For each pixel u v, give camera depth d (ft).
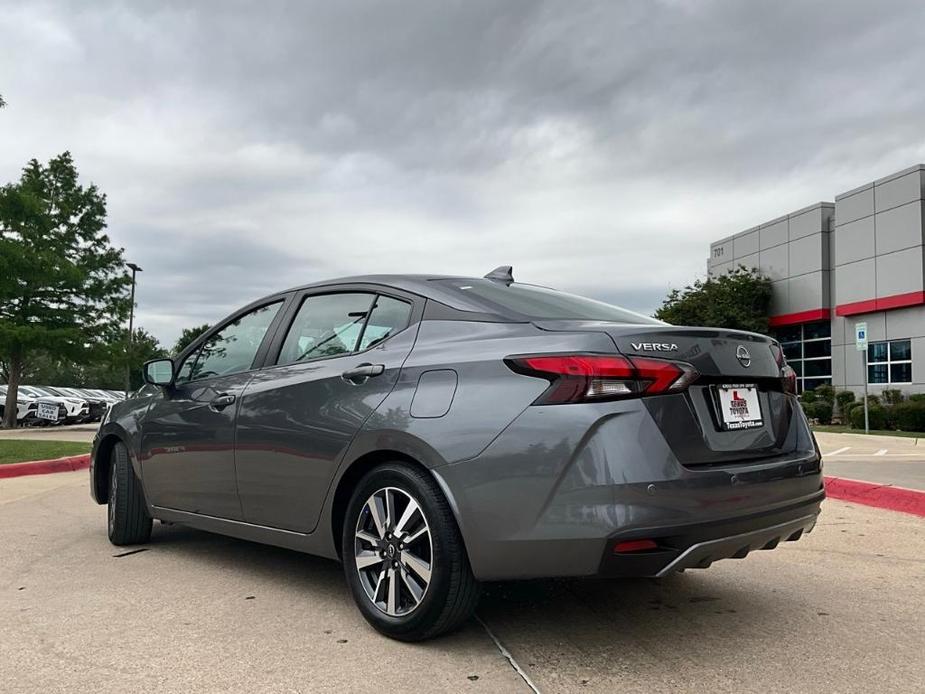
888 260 74.43
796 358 88.79
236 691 9.02
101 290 76.64
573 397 9.41
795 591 13.48
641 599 12.89
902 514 21.59
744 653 10.33
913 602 12.85
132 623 11.51
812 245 84.58
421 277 12.60
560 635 11.01
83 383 221.05
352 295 13.08
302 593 13.14
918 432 61.87
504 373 10.03
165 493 15.58
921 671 9.73
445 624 10.26
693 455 9.57
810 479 11.07
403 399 10.87
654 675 9.53
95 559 15.70
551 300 12.51
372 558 11.02
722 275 93.91
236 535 13.87
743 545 9.91
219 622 11.56
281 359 13.69
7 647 10.46
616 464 9.09
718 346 10.41
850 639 10.94
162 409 15.75
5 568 14.93
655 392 9.48
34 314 73.61
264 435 12.92
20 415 79.05
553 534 9.29
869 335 77.46
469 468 9.86
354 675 9.49
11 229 71.31
